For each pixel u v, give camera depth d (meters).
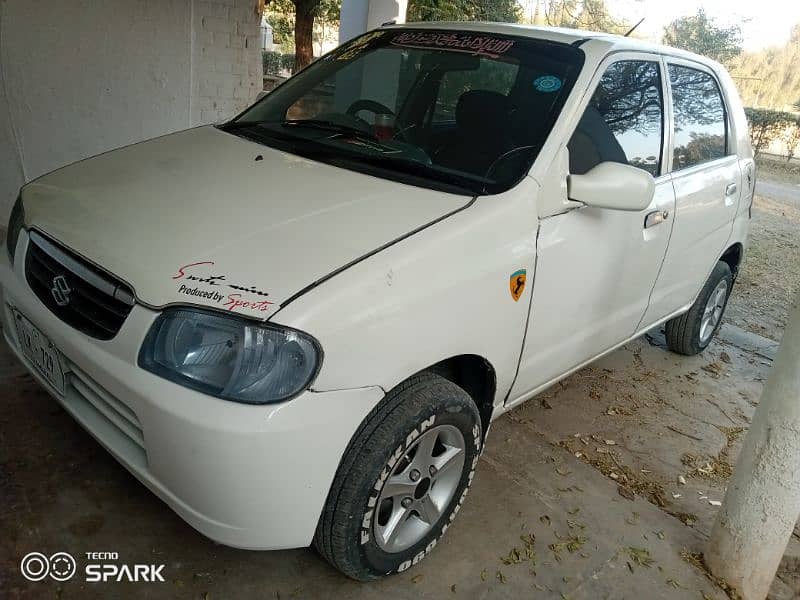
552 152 2.48
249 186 2.28
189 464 1.75
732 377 4.51
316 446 1.79
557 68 2.74
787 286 7.02
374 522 2.06
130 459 1.96
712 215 3.75
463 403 2.19
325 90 3.09
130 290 1.87
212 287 1.79
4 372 3.02
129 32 4.65
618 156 2.92
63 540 2.23
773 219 10.01
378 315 1.87
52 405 2.84
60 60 4.48
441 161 2.54
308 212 2.11
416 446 2.12
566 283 2.63
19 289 2.24
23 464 2.51
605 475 3.14
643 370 4.36
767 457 2.38
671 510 2.99
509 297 2.32
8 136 4.45
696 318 4.34
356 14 5.98
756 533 2.46
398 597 2.25
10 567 2.11
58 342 2.04
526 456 3.16
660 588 2.50
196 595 2.13
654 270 3.35
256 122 3.01
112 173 2.47
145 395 1.77
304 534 1.91
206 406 1.70
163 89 4.92
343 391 1.81
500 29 3.01
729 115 4.04
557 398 3.79
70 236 2.11
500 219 2.27
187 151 2.66
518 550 2.55
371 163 2.53
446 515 2.38
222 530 1.83
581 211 2.64
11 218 2.55
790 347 2.29
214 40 5.01
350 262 1.90
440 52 2.95
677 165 3.44
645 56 3.16
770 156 14.76
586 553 2.60
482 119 2.65
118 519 2.35
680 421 3.80
